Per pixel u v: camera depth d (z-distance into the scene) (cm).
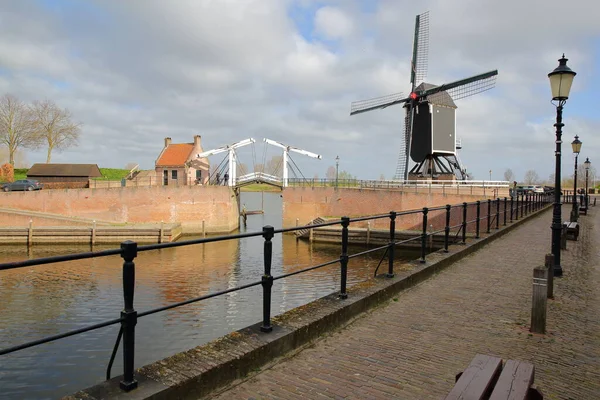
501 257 1091
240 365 395
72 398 306
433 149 4197
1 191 4228
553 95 885
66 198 4144
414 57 4481
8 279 2234
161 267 2653
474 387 272
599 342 516
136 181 4947
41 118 6581
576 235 1438
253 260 2938
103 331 1480
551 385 403
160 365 366
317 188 4456
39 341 276
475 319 595
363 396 371
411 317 600
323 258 3083
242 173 5534
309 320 504
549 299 706
